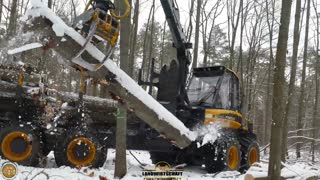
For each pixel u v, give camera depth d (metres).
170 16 9.27
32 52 8.35
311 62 33.28
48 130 8.22
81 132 8.18
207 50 23.52
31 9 5.06
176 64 9.61
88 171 7.66
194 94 10.70
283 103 6.59
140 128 9.27
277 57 6.60
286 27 6.55
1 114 8.43
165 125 6.99
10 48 5.32
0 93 8.02
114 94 6.25
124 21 7.36
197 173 9.63
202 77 10.81
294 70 13.19
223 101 10.55
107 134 8.98
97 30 5.03
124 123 7.43
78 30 5.33
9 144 7.82
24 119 8.34
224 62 33.03
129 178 7.25
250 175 7.24
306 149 23.05
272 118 6.66
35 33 5.12
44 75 8.76
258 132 35.91
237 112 11.00
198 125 9.64
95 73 5.78
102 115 9.05
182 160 10.28
